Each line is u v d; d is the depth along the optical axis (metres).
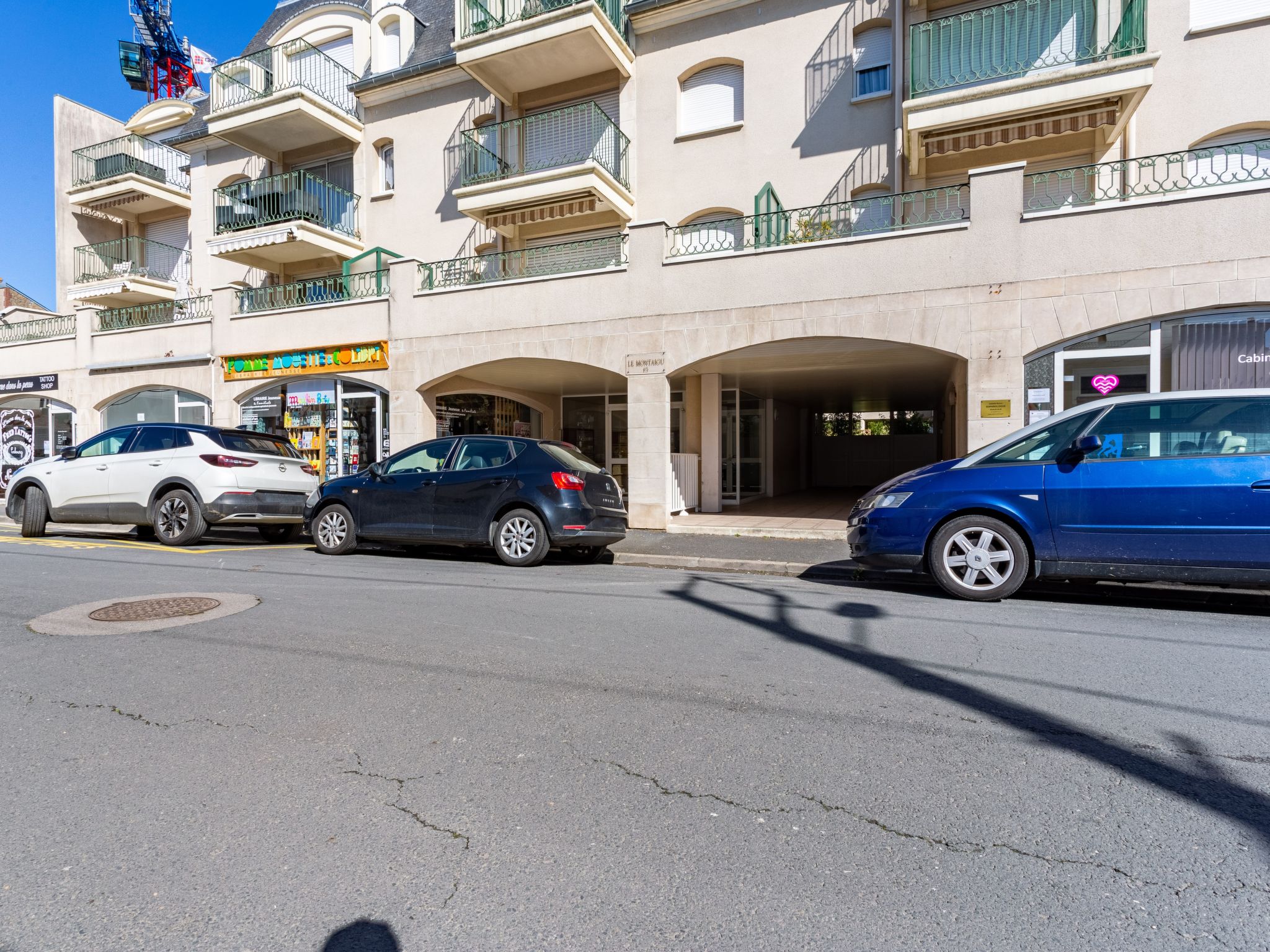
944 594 6.38
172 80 28.52
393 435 13.11
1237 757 2.96
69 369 17.16
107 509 9.95
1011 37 11.41
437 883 2.17
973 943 1.89
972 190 9.19
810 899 2.09
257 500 9.62
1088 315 8.66
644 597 6.20
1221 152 10.55
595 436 16.58
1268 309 8.20
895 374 13.98
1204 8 10.70
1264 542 5.19
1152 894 2.09
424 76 16.20
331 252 16.69
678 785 2.77
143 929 1.97
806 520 12.13
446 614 5.51
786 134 13.16
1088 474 5.68
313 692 3.75
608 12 14.04
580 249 14.84
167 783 2.79
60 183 22.50
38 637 4.79
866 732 3.23
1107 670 4.06
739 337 10.46
